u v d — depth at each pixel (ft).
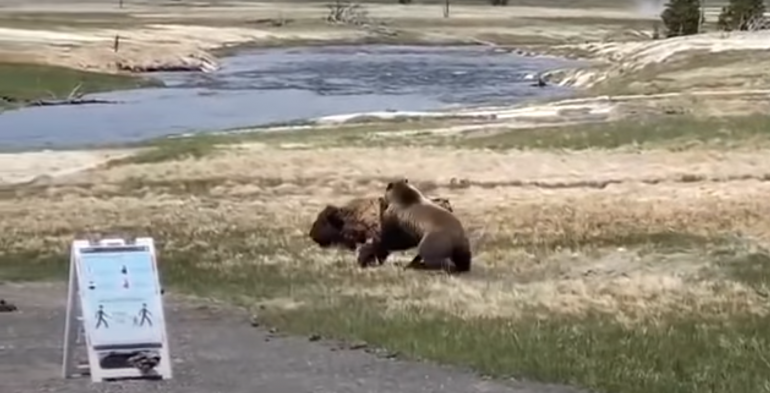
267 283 55.98
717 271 60.29
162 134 155.12
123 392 31.96
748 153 118.11
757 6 369.91
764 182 103.86
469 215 83.97
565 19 579.48
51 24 412.36
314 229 68.33
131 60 287.48
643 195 95.76
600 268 61.72
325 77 281.74
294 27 466.70
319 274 58.54
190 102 210.38
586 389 35.60
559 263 63.05
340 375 37.37
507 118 155.53
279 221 81.56
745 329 45.24
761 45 251.80
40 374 36.11
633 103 168.55
